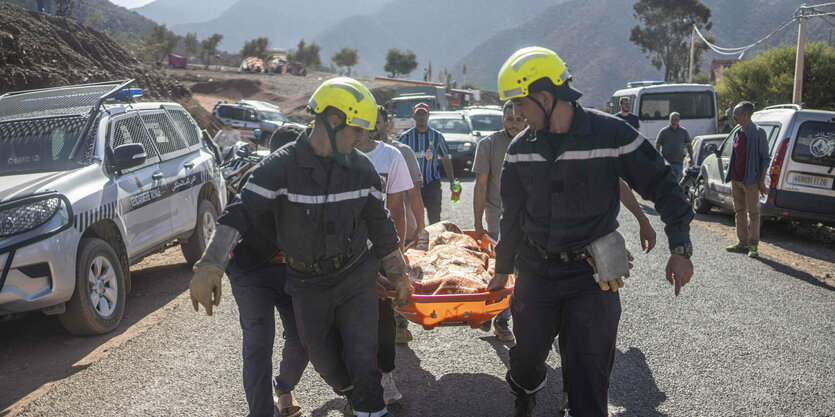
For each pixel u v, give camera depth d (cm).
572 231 302
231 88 5841
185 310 622
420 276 452
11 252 477
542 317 320
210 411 401
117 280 588
